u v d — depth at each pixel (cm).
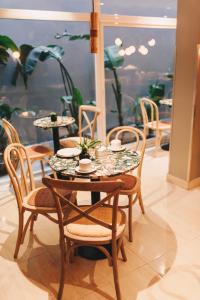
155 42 507
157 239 265
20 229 243
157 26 471
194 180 362
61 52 434
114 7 425
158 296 204
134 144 508
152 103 459
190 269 228
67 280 221
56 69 443
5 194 362
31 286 217
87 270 231
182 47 328
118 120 504
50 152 369
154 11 464
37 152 367
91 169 229
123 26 438
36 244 264
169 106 507
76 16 397
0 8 347
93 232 199
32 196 247
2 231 285
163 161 452
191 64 322
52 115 396
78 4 402
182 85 338
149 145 525
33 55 416
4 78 406
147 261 238
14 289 215
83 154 254
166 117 564
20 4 368
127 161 248
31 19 368
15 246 262
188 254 245
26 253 253
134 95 515
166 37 515
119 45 464
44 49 422
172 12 480
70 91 461
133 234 273
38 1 376
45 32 421
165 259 240
